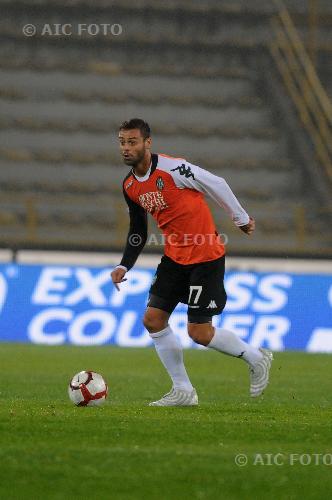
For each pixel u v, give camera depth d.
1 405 29.66
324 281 73.81
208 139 102.25
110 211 93.44
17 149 98.94
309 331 73.31
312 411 29.72
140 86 106.31
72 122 102.19
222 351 31.20
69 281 72.94
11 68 105.38
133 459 20.66
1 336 72.31
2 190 94.62
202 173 29.91
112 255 78.62
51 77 105.50
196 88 106.88
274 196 97.69
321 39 107.62
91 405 29.69
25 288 72.75
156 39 107.75
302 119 102.12
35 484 18.44
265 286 73.19
